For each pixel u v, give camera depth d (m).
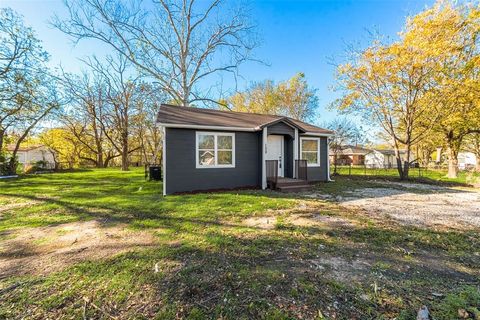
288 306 2.18
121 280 2.63
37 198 7.65
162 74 16.52
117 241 3.86
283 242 3.79
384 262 3.10
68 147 31.14
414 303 2.22
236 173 9.70
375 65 12.77
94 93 22.69
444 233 4.26
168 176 8.52
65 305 2.22
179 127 8.65
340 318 2.02
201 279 2.65
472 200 7.46
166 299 2.30
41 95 17.81
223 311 2.11
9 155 20.50
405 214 5.62
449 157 15.92
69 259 3.19
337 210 5.97
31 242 3.85
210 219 5.14
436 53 11.02
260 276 2.71
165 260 3.13
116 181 12.60
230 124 9.73
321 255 3.30
